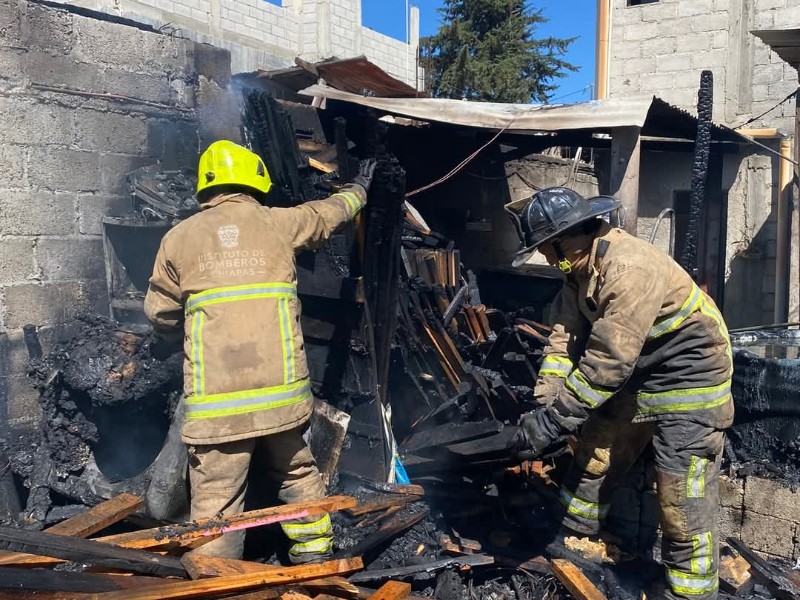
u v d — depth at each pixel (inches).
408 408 184.5
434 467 151.8
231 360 100.0
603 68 410.3
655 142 340.2
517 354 207.2
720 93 380.5
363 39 560.4
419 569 121.1
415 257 225.5
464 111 213.2
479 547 128.5
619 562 127.2
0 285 154.6
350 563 95.0
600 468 122.1
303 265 157.6
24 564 80.7
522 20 934.4
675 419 108.2
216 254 102.8
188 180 186.2
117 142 178.5
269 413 100.7
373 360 149.2
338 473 145.7
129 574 87.1
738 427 136.6
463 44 909.2
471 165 330.3
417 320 193.2
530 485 151.1
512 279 303.7
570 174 403.2
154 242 179.5
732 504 133.0
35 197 160.9
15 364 157.4
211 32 439.5
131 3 382.9
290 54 509.0
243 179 110.4
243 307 101.5
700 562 108.0
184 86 195.5
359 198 126.9
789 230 350.6
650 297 99.8
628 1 410.6
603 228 108.3
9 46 154.9
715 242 361.1
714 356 107.3
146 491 129.0
